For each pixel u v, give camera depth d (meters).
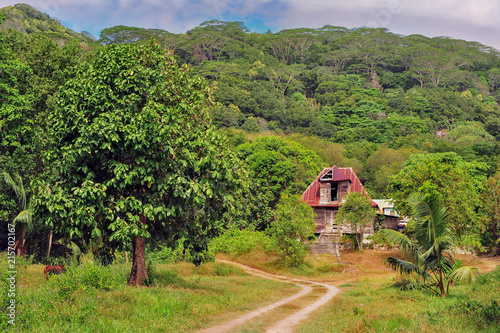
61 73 30.25
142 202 17.11
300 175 57.12
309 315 14.51
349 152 86.94
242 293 19.02
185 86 18.59
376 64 172.75
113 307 11.61
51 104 27.05
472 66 179.38
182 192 15.72
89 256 20.48
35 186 15.99
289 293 21.31
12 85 27.80
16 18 120.19
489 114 134.88
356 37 179.00
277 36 179.62
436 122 125.81
